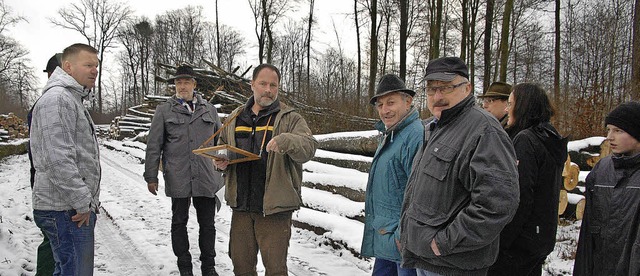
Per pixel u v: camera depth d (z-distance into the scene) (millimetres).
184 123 4355
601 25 19875
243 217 3539
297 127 3473
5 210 6715
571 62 21984
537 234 2688
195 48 47688
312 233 5789
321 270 4641
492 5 16609
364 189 6094
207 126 4473
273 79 3514
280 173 3359
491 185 2145
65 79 3096
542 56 25203
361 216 5691
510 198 2139
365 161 7219
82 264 3010
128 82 53531
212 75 16328
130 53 49156
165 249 5258
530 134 2770
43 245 3662
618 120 2666
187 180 4203
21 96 41312
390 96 3102
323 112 12492
